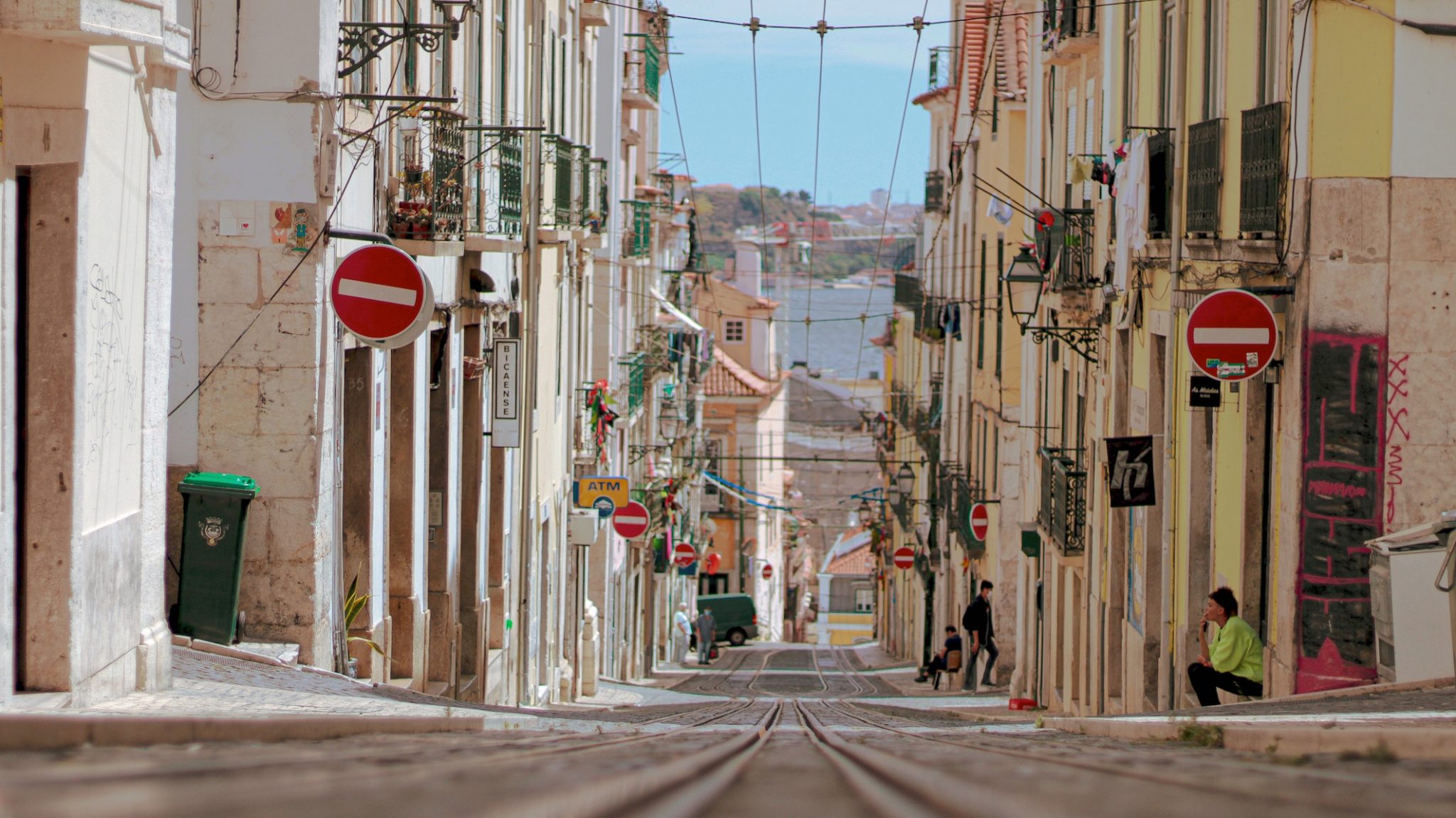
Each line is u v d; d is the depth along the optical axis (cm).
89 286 1098
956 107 5456
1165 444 2025
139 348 1216
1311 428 1546
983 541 4278
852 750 785
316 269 1627
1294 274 1573
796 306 15050
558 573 3562
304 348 1627
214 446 1631
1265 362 1557
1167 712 1512
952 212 5734
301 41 1617
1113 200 2530
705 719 1872
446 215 1973
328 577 1688
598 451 4025
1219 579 1894
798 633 10769
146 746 567
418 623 2161
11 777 332
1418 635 1373
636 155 6209
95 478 1118
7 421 1008
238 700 1220
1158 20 2245
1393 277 1524
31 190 1066
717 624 8169
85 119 1094
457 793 349
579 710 2544
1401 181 1516
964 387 5012
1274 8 1683
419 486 2178
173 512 1634
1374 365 1529
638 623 5538
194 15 1616
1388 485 1534
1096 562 2716
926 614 5706
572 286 3784
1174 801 360
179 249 1623
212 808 279
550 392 3375
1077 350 2812
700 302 9475
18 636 1058
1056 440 3244
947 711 2831
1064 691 3053
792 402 14262
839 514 12525
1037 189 3553
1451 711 1003
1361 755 623
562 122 3544
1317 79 1533
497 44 2641
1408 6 1504
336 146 1661
